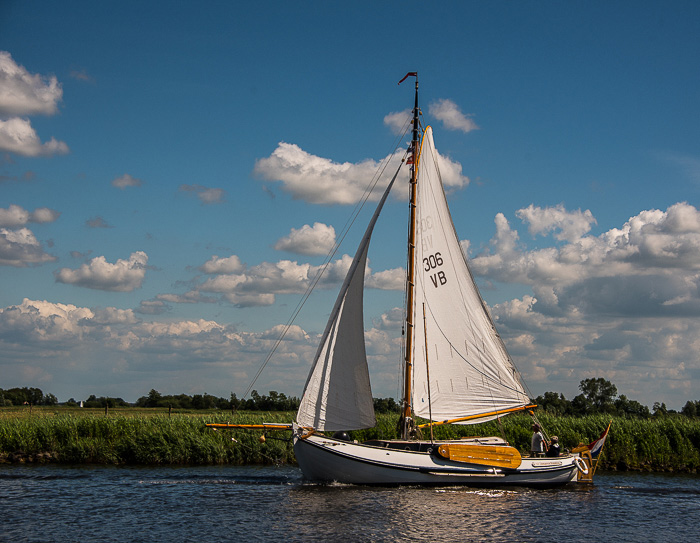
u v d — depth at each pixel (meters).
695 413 82.06
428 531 24.62
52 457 41.59
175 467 39.97
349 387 32.16
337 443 31.22
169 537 23.39
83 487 32.59
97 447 41.47
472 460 32.31
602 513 28.56
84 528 24.58
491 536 24.30
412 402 33.81
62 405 146.00
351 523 25.33
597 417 47.47
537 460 33.72
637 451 43.53
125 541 22.89
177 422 44.16
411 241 34.66
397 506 28.14
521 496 31.48
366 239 32.78
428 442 32.34
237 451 42.28
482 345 35.91
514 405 35.91
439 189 36.25
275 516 26.34
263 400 74.44
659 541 24.30
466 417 35.09
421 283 34.94
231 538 23.25
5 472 37.12
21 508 27.84
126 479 35.03
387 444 32.53
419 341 34.31
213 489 32.06
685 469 42.25
